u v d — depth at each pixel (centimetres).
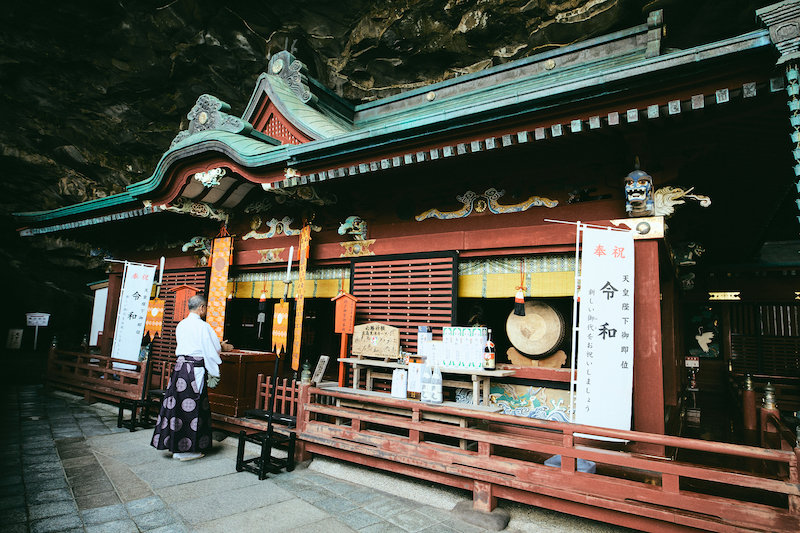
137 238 1133
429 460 453
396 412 534
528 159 564
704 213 754
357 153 567
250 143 706
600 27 1267
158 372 948
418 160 529
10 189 1802
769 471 517
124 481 483
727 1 1121
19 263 1994
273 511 418
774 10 321
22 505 413
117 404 867
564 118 436
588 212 527
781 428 498
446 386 570
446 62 1480
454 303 595
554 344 565
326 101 1001
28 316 1908
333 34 1484
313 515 411
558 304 797
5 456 557
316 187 687
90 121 1698
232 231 902
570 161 545
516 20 1307
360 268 698
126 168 1831
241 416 654
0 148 1656
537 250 558
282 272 834
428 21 1370
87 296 2202
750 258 1249
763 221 806
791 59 317
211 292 850
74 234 1130
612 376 433
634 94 397
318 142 577
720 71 359
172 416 557
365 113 1052
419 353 580
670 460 436
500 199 593
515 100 434
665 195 473
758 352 1383
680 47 1291
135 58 1512
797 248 1389
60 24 1404
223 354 682
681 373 1059
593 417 431
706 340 1454
